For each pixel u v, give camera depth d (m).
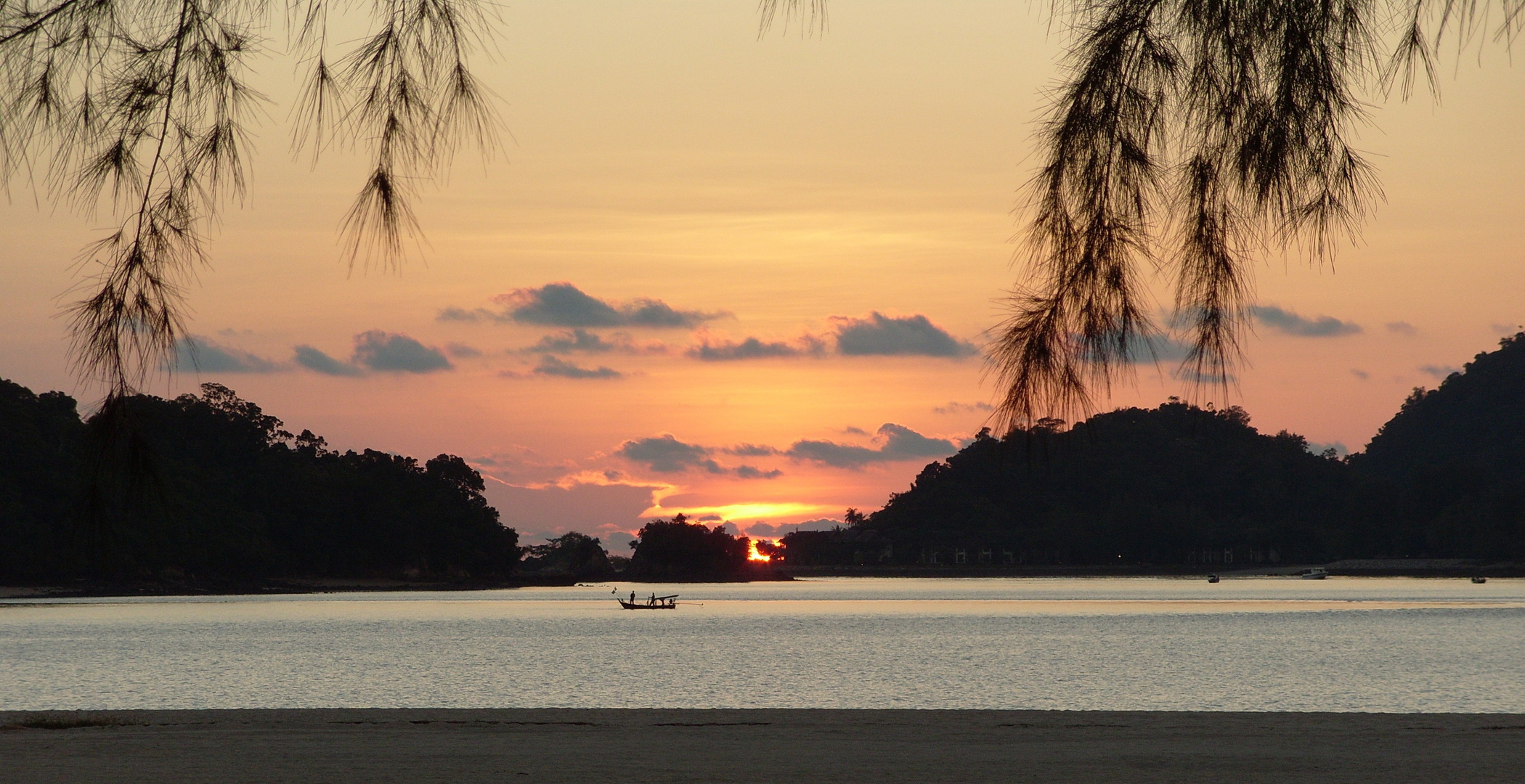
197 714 18.61
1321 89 3.68
